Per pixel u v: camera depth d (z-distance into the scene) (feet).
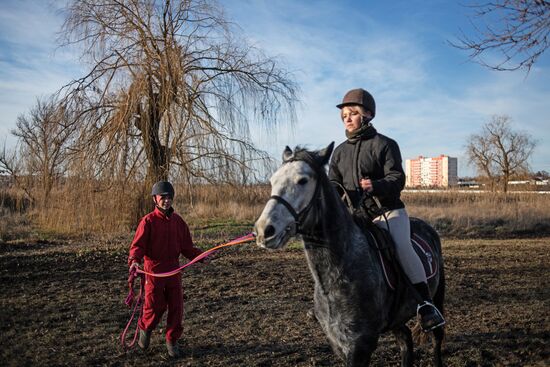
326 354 15.47
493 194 80.23
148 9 46.78
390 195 10.36
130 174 45.03
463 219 57.41
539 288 25.18
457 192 82.89
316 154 9.39
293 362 14.84
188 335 17.44
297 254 36.50
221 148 47.29
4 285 25.49
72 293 23.89
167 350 15.83
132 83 44.70
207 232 47.50
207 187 50.08
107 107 46.78
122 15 47.37
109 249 37.09
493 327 18.34
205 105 48.19
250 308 21.07
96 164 44.65
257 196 54.44
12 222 51.42
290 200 8.68
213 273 29.09
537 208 64.75
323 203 9.25
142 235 14.62
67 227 44.57
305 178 8.87
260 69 50.55
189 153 46.75
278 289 24.84
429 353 15.55
